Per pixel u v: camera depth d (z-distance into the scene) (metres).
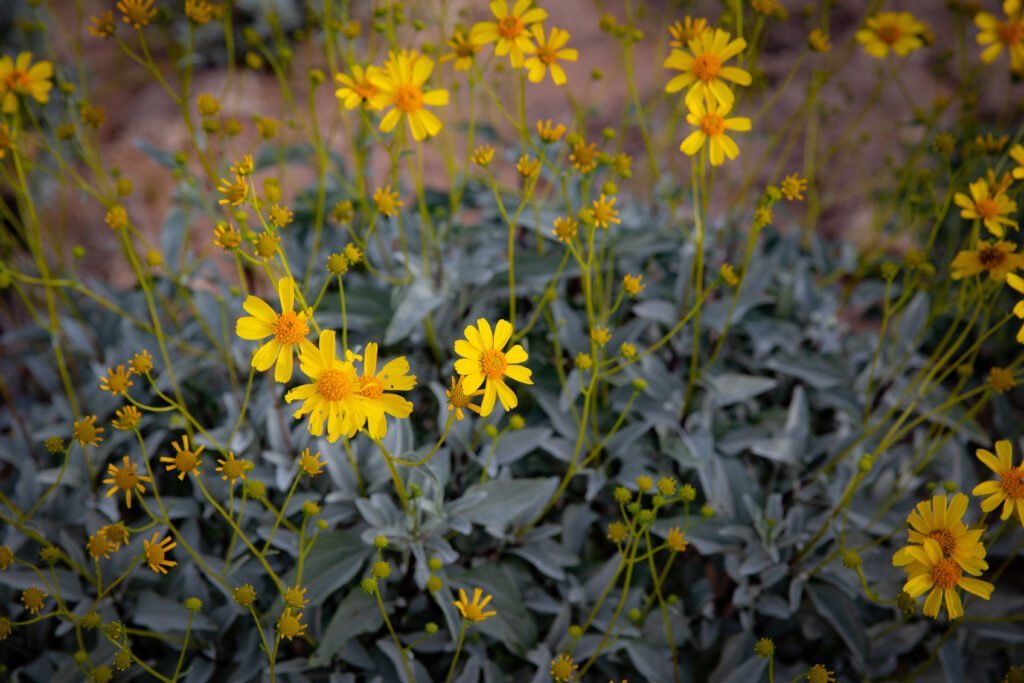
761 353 0.76
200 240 1.08
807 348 0.80
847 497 0.61
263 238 0.50
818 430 0.78
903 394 0.66
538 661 0.63
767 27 1.19
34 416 0.77
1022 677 0.51
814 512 0.72
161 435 0.69
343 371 0.48
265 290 0.81
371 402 0.48
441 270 0.71
